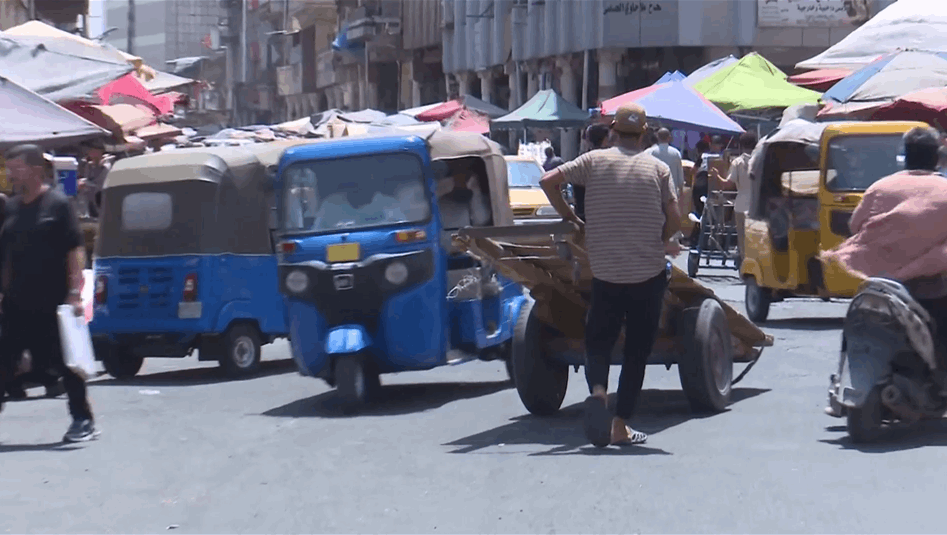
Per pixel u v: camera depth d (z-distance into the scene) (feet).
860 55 73.00
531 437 31.91
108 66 65.82
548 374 34.81
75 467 29.96
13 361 33.76
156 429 35.78
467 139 43.70
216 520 24.18
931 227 28.48
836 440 29.94
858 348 28.99
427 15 237.86
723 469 26.96
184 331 48.67
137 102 97.19
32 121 56.13
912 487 24.91
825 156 51.70
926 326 28.19
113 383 48.83
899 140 51.65
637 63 149.79
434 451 30.60
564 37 158.40
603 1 145.79
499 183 44.29
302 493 26.25
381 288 38.06
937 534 21.61
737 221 69.36
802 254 53.31
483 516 23.67
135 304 49.44
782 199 54.19
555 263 32.14
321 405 40.11
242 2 369.30
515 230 30.12
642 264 28.63
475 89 211.41
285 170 39.81
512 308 42.73
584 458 28.60
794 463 27.40
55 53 65.62
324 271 38.17
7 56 64.95
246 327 49.96
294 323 38.91
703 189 86.33
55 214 32.89
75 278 33.30
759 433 31.14
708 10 143.33
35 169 32.89
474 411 37.11
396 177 39.42
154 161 50.24
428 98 242.78
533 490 25.62
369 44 250.98
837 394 29.35
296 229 39.14
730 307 35.14
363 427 34.94
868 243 28.91
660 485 25.61
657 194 28.78
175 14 433.89
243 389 45.29
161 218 49.34
